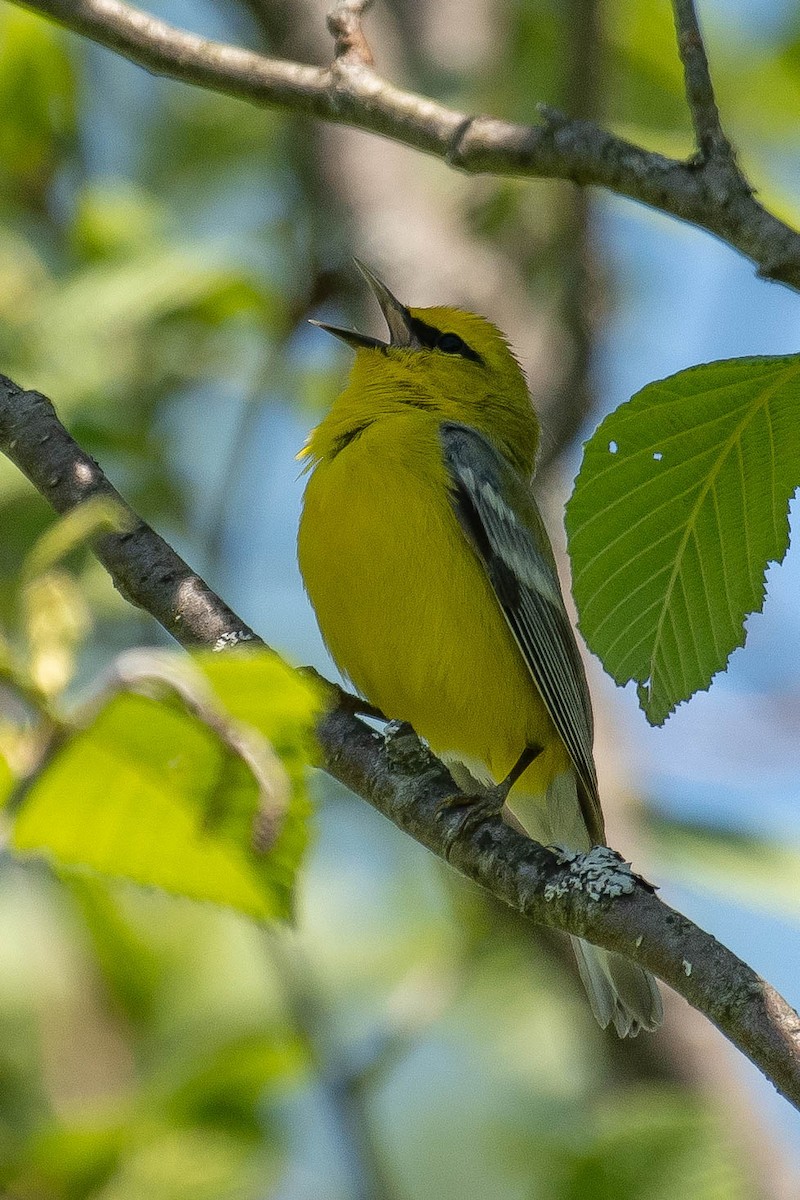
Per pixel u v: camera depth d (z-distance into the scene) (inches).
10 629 369.1
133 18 305.0
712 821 474.6
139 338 552.7
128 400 553.3
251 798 189.0
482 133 279.9
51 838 193.0
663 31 608.1
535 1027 567.8
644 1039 450.0
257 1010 496.4
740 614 275.6
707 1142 331.6
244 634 283.4
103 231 555.5
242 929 515.2
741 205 255.4
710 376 251.8
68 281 533.3
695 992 231.0
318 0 541.3
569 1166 330.3
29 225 572.1
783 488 265.0
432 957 543.8
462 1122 563.5
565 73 501.4
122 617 525.3
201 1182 364.5
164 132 685.3
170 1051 459.5
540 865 260.2
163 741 182.5
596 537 271.3
